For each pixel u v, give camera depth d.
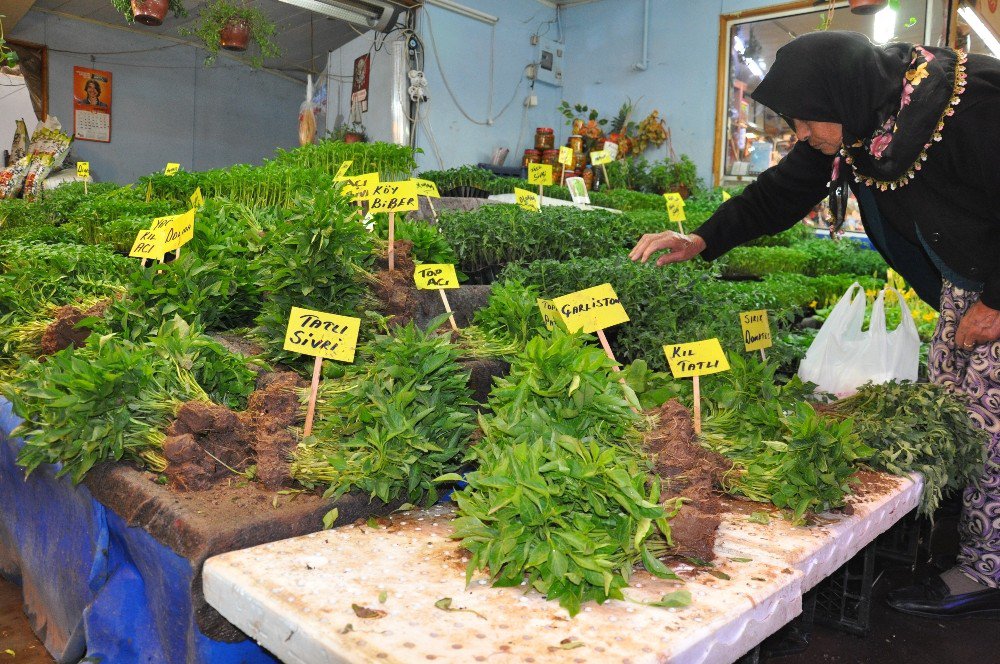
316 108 9.75
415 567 1.32
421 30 7.63
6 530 2.50
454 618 1.12
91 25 9.36
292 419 1.72
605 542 1.21
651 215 4.77
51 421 1.67
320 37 9.41
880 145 2.11
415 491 1.60
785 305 3.88
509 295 2.39
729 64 8.10
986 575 2.54
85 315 2.23
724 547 1.47
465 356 2.21
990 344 2.30
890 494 1.84
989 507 2.48
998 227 2.12
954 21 5.28
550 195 5.92
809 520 1.64
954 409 2.22
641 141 8.62
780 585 1.29
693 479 1.49
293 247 2.12
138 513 1.53
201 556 1.35
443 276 2.41
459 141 8.27
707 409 2.12
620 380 1.67
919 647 2.42
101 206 3.89
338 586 1.23
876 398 2.33
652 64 8.69
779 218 2.74
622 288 2.72
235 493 1.54
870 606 2.55
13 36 8.84
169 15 8.84
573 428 1.48
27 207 5.00
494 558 1.23
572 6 9.26
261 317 2.13
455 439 1.67
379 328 2.24
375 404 1.61
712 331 2.52
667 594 1.21
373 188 2.65
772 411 1.89
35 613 2.30
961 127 2.01
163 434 1.66
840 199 2.36
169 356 1.80
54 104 9.23
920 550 3.15
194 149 10.51
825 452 1.68
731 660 1.19
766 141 7.98
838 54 2.06
